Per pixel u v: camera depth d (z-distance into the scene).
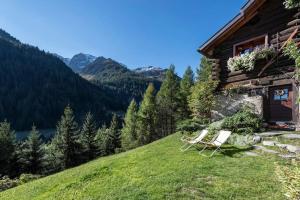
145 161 10.55
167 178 8.16
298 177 3.85
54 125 154.75
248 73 16.08
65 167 48.31
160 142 14.77
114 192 7.57
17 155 43.53
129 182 8.29
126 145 55.44
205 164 9.37
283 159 9.21
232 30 17.02
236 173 8.27
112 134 61.00
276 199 6.37
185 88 50.31
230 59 16.58
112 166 10.48
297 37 13.09
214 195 6.83
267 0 15.06
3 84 172.25
